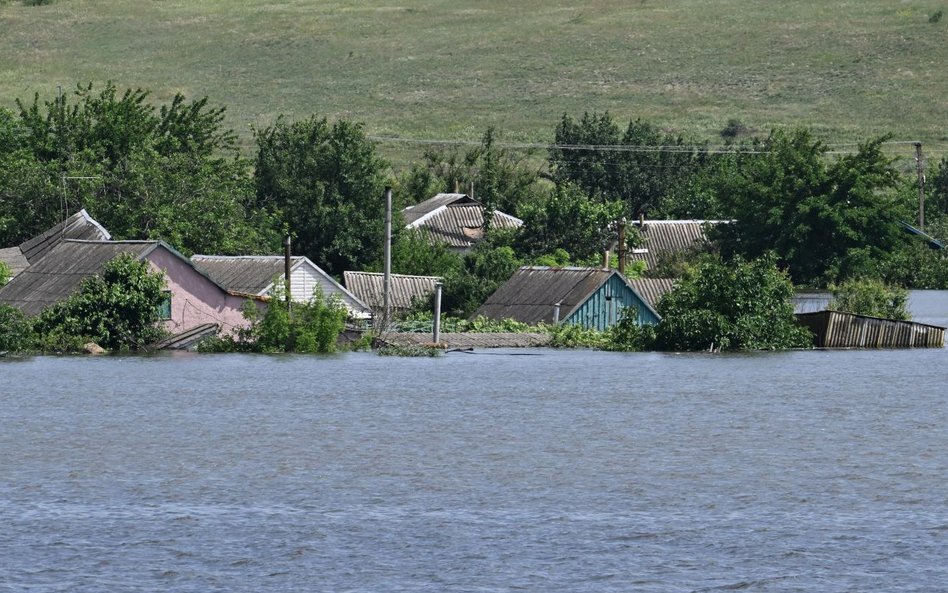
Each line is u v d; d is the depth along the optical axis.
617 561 65.31
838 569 63.91
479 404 118.06
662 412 113.00
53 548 67.38
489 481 83.06
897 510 75.00
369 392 126.81
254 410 113.75
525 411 113.56
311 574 63.34
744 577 62.75
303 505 76.50
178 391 127.06
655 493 79.62
